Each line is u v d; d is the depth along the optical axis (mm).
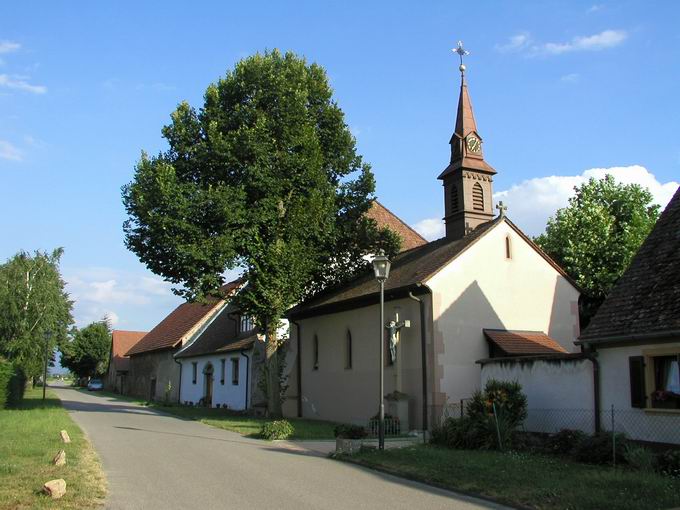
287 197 27000
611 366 14852
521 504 9383
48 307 49812
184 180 26766
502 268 23375
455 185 27297
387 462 13438
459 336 22000
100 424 23609
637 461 11719
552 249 34375
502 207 23906
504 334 22562
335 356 28078
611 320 14898
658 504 8875
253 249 25734
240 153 25906
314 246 27875
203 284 25609
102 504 9391
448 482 11094
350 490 10812
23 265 50469
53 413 26688
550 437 14703
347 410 26594
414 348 22516
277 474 12453
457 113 28078
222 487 10977
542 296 24016
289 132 26516
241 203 25406
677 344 13180
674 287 14172
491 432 15422
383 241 30797
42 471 11297
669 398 13281
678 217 16234
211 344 44188
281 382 29406
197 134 27406
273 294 26016
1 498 9016
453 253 22812
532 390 17172
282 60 29172
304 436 19641
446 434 16422
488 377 18875
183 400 48062
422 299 22297
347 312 27375
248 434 20500
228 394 39094
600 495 9438
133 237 26391
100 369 90375
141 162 26281
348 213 30109
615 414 14570
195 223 25125
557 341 23953
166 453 15555
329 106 29141
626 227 32969
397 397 22062
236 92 27531
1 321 47938
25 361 48344
